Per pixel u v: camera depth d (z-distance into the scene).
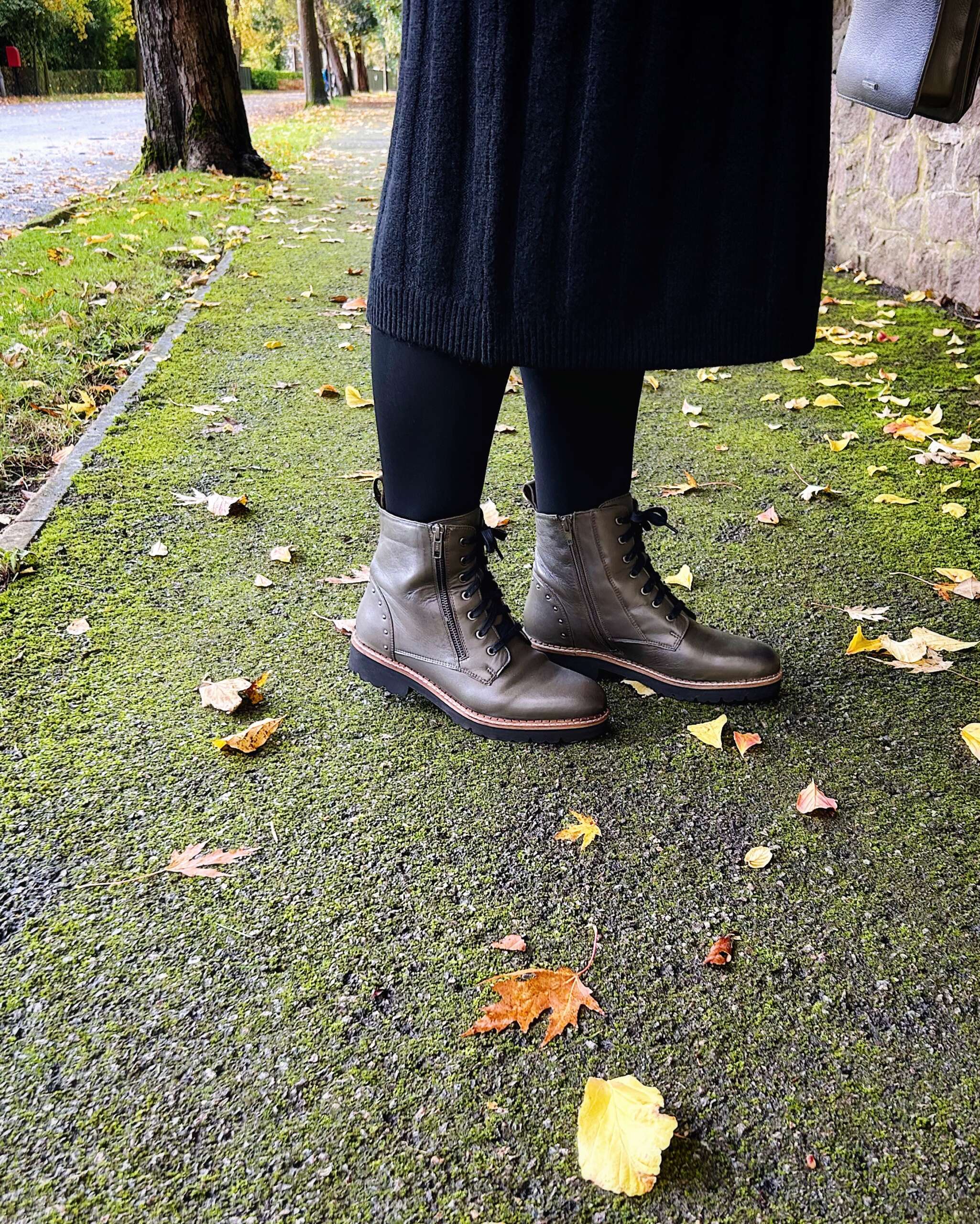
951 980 0.99
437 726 1.39
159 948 1.00
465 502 1.31
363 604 1.46
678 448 2.52
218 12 7.22
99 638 1.57
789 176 1.04
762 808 1.24
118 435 2.42
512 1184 0.79
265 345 3.21
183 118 7.41
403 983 0.97
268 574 1.81
